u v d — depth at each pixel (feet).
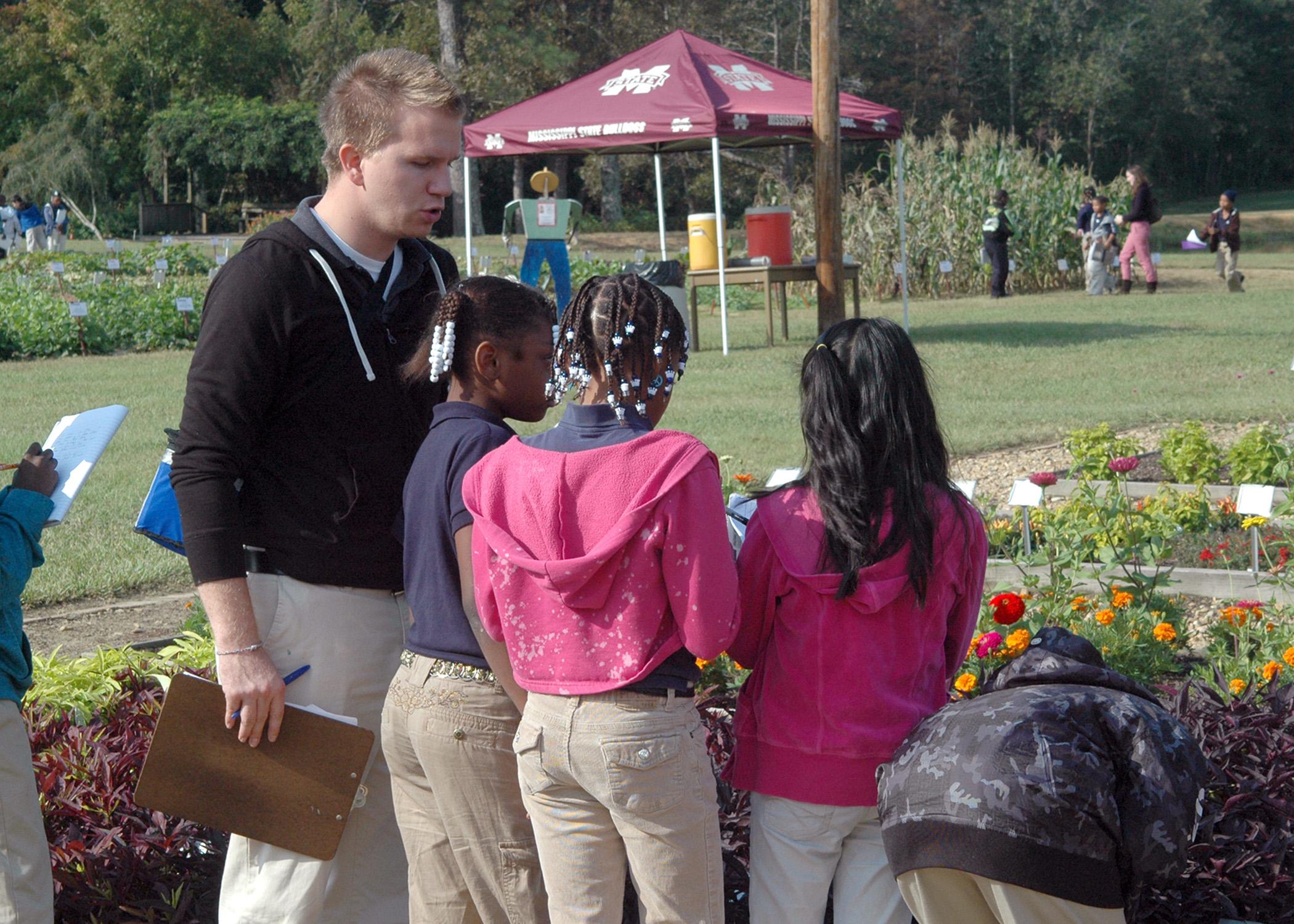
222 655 8.50
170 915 10.37
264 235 8.78
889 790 7.79
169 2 162.50
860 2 173.17
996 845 7.26
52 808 11.21
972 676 12.16
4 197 168.14
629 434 7.67
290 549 9.01
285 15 193.67
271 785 8.77
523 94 134.51
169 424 35.12
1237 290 71.77
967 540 8.41
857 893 8.43
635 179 173.58
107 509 25.38
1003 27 195.00
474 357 8.55
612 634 7.47
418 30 140.87
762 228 50.29
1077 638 8.21
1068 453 28.99
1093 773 7.31
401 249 9.47
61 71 170.81
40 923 8.73
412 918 9.00
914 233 74.59
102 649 15.39
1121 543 19.79
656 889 7.59
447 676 8.32
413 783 8.75
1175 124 205.67
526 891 8.57
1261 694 12.37
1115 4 198.29
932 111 183.21
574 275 73.92
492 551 7.78
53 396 41.04
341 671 9.09
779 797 8.40
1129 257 73.20
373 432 9.05
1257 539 19.02
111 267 67.46
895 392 8.21
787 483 8.77
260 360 8.59
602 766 7.48
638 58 46.60
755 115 43.68
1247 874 10.31
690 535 7.39
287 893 8.98
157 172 159.22
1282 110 224.74
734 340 53.31
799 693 8.30
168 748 8.64
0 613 8.89
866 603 8.06
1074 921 7.41
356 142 8.64
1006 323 56.24
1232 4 216.95
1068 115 198.29
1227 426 32.07
